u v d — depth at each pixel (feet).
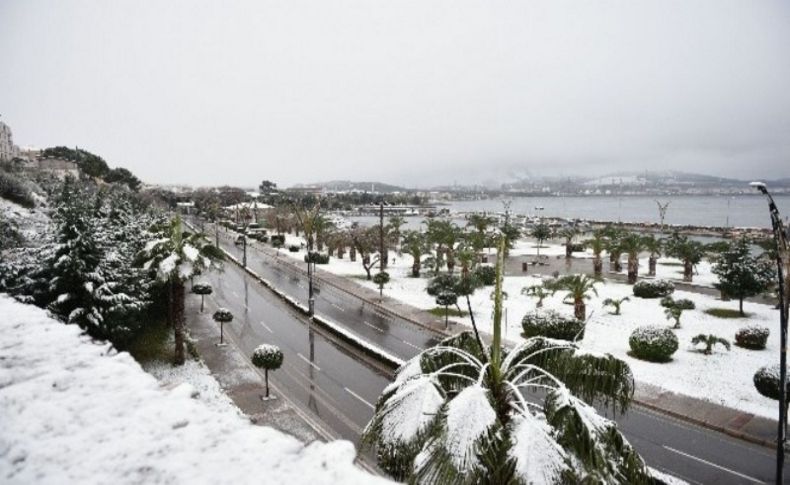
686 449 52.06
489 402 19.63
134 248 97.14
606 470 18.06
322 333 100.01
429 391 20.33
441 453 17.66
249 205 418.51
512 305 117.29
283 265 191.62
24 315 34.50
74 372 22.91
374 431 20.93
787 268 37.83
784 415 39.27
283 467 14.64
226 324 105.91
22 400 19.56
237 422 17.94
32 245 86.94
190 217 416.67
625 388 22.43
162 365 76.48
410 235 191.31
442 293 101.76
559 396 20.08
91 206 105.60
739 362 77.05
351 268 184.14
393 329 101.04
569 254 207.92
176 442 16.24
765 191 37.29
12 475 14.60
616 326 97.50
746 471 47.93
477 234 175.42
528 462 17.48
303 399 66.28
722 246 161.27
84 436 16.76
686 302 112.27
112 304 68.23
